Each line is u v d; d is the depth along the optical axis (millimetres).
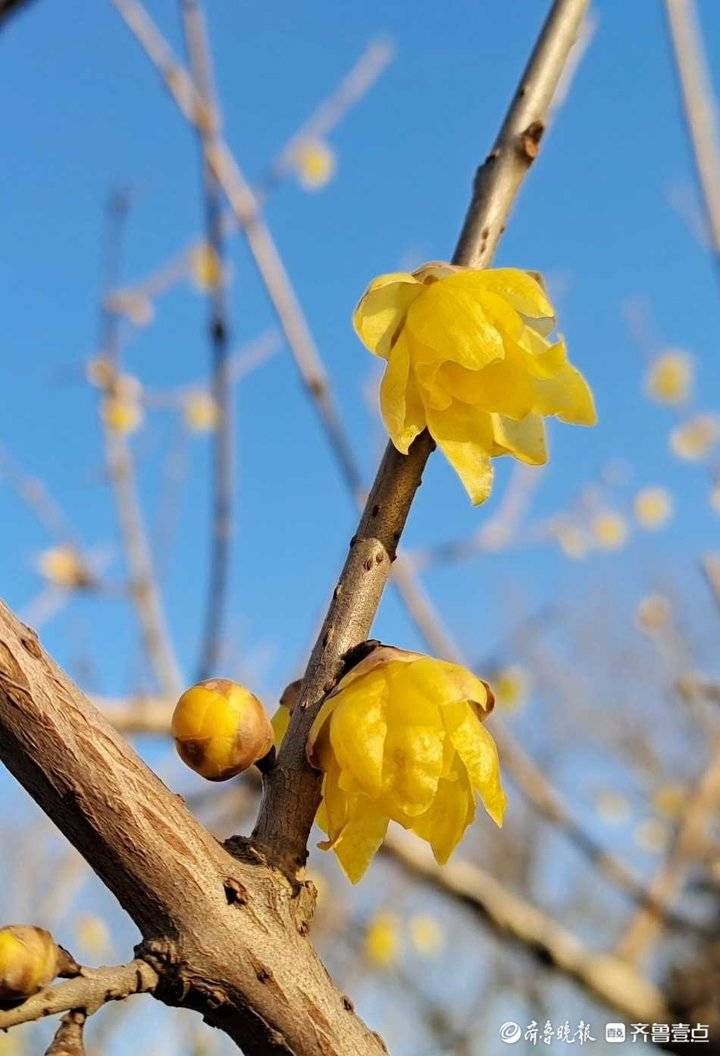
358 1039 97
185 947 94
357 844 110
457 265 130
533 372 121
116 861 93
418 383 119
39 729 91
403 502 117
